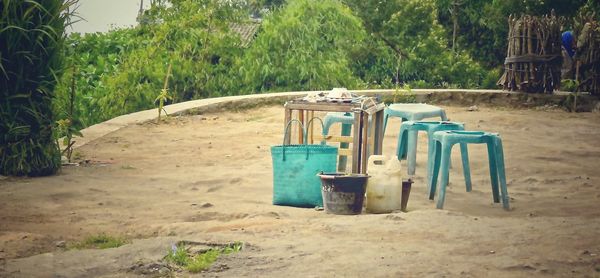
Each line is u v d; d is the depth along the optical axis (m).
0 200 10.89
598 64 21.97
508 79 22.28
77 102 22.12
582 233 8.48
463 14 37.91
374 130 11.73
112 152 15.04
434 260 7.60
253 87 24.77
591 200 11.36
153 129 17.66
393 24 33.22
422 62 33.41
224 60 24.73
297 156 10.56
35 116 12.62
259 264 7.58
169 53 23.67
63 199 11.07
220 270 7.48
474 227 8.84
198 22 24.36
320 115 19.30
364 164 11.26
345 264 7.50
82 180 12.38
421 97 22.30
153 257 7.86
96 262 7.73
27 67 12.64
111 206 10.67
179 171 13.18
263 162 13.97
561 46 22.09
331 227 8.92
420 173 13.34
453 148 15.19
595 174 13.36
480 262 7.53
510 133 17.69
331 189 10.02
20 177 12.58
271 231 8.77
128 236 8.99
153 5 24.81
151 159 14.40
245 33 28.38
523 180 12.80
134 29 25.59
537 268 7.36
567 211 10.66
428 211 9.65
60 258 7.83
